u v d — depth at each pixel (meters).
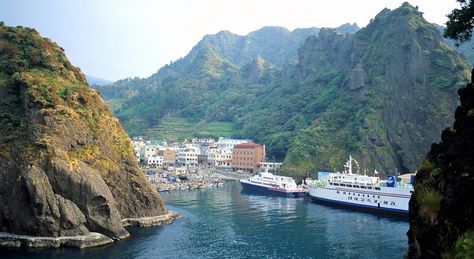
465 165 20.70
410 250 23.22
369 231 106.31
